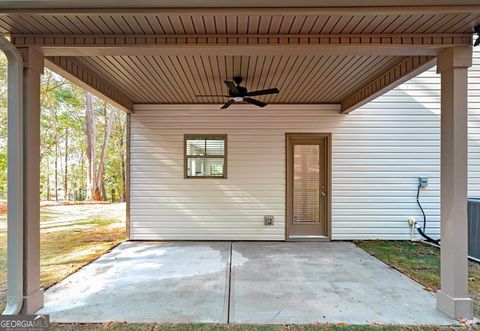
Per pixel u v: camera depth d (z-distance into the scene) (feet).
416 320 9.22
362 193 20.40
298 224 20.90
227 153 20.57
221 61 12.36
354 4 7.76
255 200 20.56
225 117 20.62
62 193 56.75
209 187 20.58
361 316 9.51
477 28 8.83
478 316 9.45
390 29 9.01
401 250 17.88
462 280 9.29
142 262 15.55
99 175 55.16
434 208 20.22
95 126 57.36
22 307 9.38
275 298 10.93
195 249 18.26
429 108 20.31
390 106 20.39
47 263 15.42
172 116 20.61
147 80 15.08
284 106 20.58
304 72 13.75
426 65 10.98
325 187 20.77
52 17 8.20
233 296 11.11
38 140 9.93
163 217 20.54
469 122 20.02
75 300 10.73
